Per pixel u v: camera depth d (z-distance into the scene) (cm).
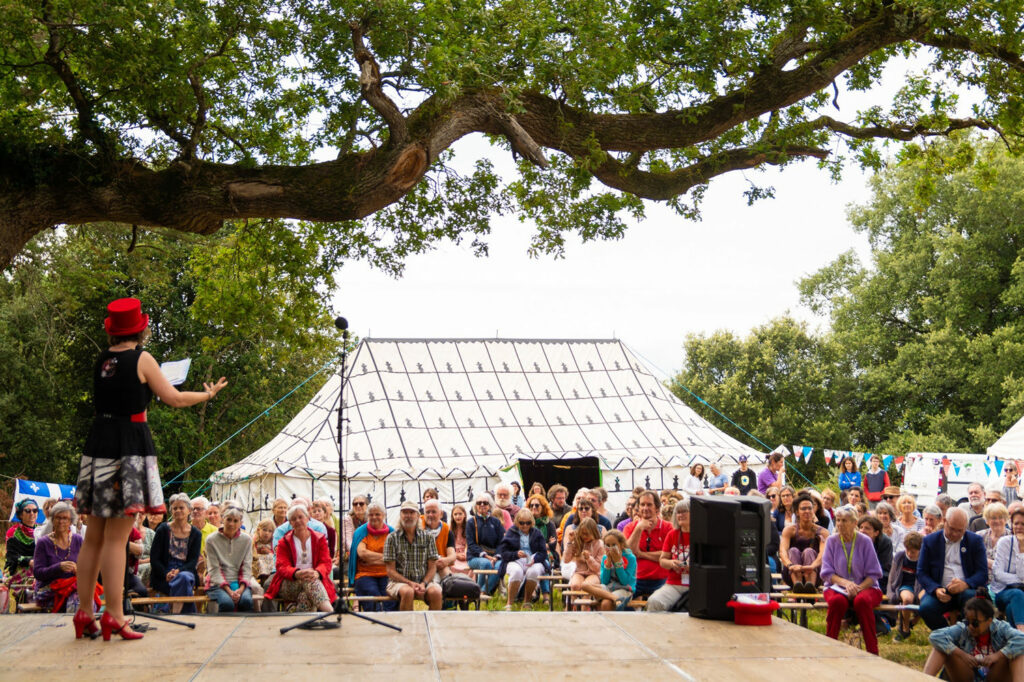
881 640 1062
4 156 850
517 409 2088
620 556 1031
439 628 652
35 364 3155
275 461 1803
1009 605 904
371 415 1977
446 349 2197
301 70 1068
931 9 977
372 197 899
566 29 1023
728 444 2097
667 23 1028
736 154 1121
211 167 897
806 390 4091
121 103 962
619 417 2125
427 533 1010
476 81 936
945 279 4012
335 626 650
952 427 3803
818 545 1114
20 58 948
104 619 580
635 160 1083
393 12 934
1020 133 1213
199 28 899
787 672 543
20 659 537
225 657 552
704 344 4328
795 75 1024
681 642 619
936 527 1093
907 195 4147
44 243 2317
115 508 544
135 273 2297
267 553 1074
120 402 544
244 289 1258
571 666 550
